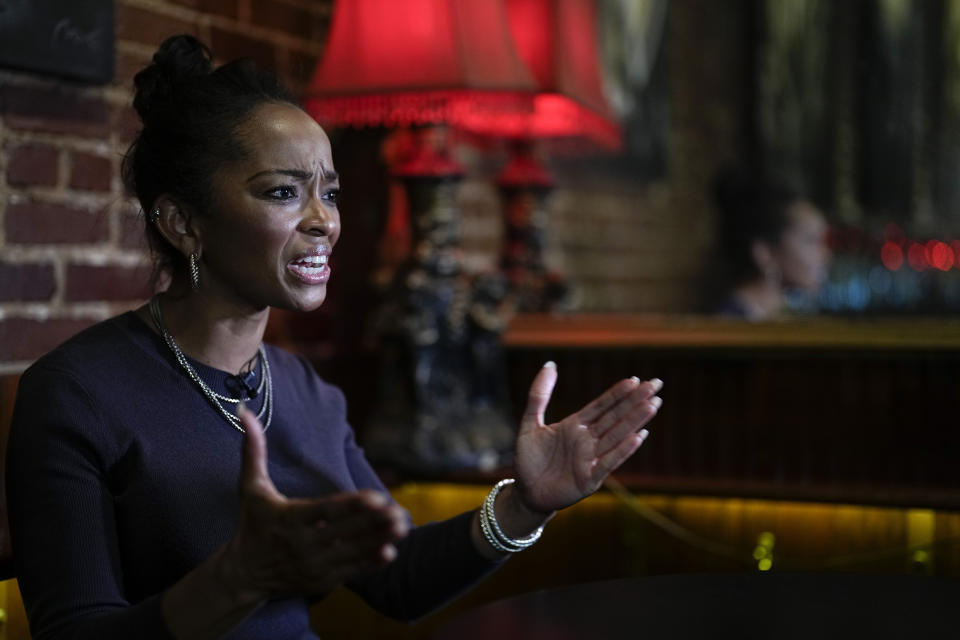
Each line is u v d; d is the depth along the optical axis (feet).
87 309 6.48
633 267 15.05
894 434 7.45
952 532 7.09
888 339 7.38
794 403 7.68
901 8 20.72
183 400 4.14
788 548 7.47
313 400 4.72
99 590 3.69
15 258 6.02
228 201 4.03
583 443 4.28
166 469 3.99
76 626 3.50
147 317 4.29
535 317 8.43
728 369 7.84
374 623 7.76
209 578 3.17
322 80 7.18
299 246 4.09
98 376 4.01
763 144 19.77
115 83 6.61
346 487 4.56
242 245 4.05
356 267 8.67
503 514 4.48
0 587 5.33
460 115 7.74
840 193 20.47
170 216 4.16
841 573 5.05
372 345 8.43
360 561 2.97
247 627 4.10
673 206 16.70
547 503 4.29
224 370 4.27
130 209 6.73
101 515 3.85
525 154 9.34
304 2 8.33
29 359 6.11
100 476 3.93
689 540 7.68
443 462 7.46
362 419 8.61
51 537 3.74
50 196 6.22
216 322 4.22
